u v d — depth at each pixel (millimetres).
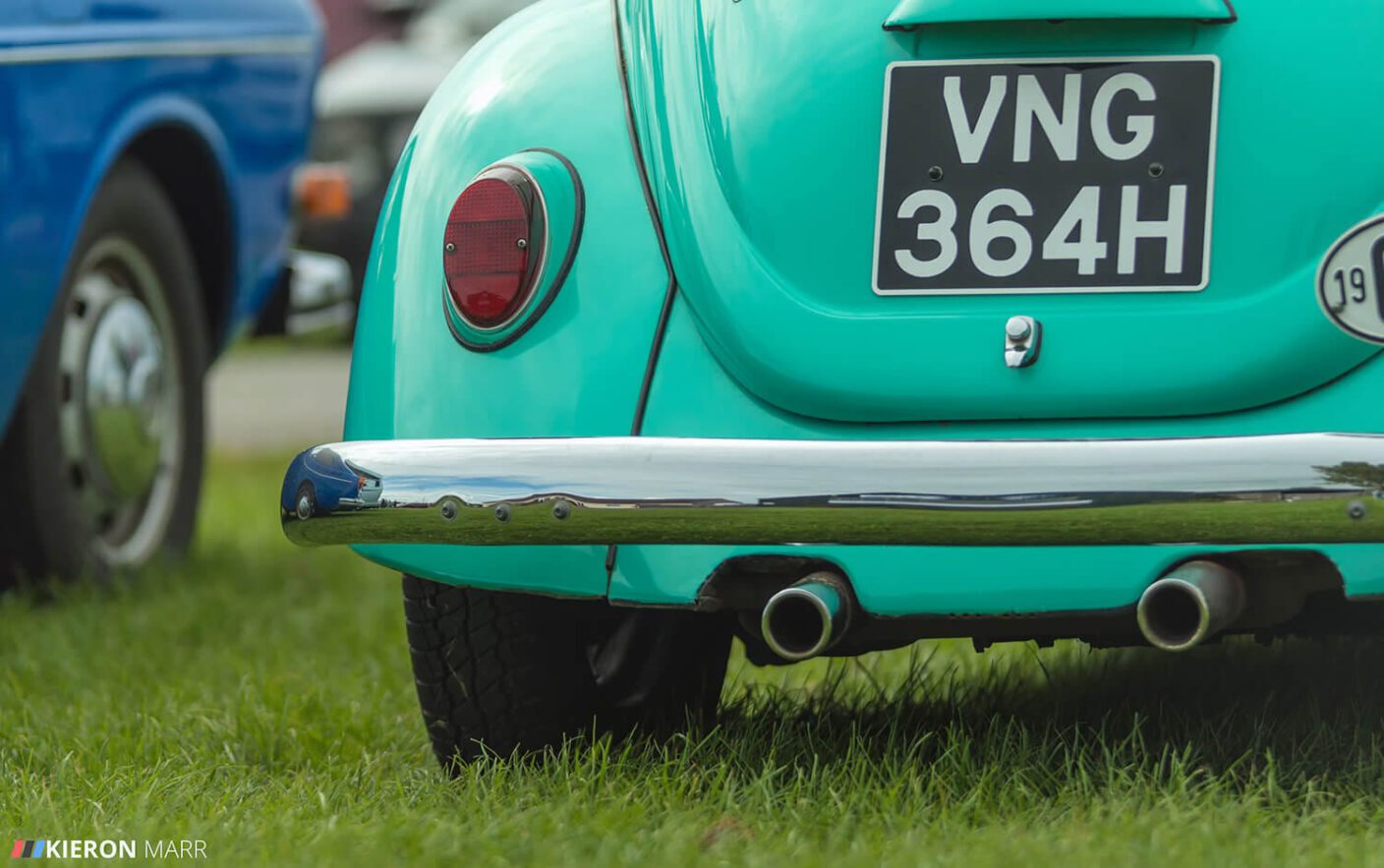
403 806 3822
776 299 3742
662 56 3941
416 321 4004
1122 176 3652
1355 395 3590
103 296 7059
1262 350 3582
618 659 4449
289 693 5082
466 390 3920
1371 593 3498
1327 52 3617
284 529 3809
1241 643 5324
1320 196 3594
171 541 7496
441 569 3943
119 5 6859
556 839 3480
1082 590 3574
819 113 3764
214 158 7438
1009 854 3289
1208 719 4371
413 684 5289
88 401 6961
